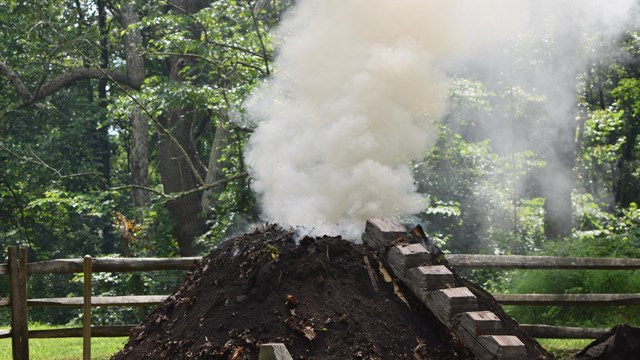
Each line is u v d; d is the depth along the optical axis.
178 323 6.01
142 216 19.95
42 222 27.81
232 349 5.36
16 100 27.33
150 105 18.20
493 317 5.28
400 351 5.38
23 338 8.27
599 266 9.48
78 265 8.40
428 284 5.55
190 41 17.56
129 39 23.98
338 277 5.72
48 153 26.03
